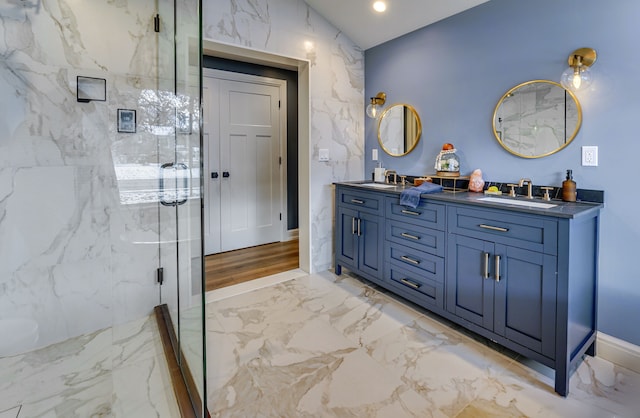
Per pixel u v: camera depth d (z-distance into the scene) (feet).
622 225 6.01
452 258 7.05
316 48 10.08
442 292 7.32
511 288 6.01
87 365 6.04
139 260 7.66
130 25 7.23
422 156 9.67
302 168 10.69
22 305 6.53
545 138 6.99
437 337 6.98
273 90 13.93
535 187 7.14
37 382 5.59
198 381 4.97
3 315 6.39
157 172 7.64
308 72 10.03
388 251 8.66
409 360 6.20
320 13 10.05
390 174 10.48
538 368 5.96
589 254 5.93
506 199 6.91
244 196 13.57
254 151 13.67
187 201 6.46
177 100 7.38
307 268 10.87
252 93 13.38
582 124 6.44
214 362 6.14
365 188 9.25
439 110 9.09
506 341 6.13
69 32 6.66
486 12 7.86
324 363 6.11
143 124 7.48
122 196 7.38
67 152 6.79
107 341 6.81
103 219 7.22
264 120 13.82
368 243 9.32
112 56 7.09
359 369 5.93
